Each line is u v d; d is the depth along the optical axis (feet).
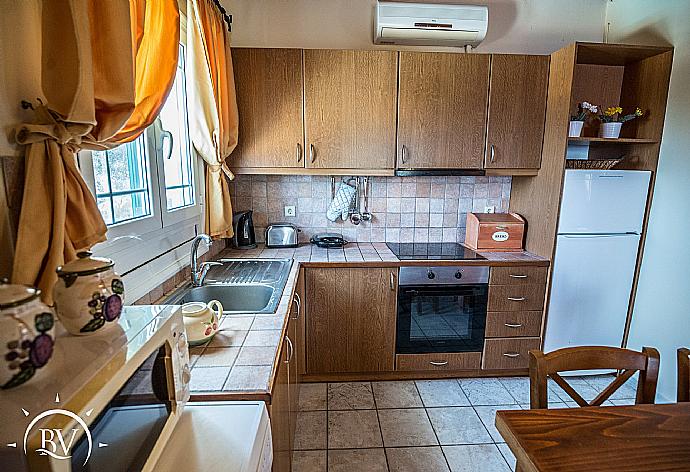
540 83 7.77
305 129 7.74
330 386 7.96
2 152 2.50
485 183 9.21
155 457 2.29
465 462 5.91
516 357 8.16
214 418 2.81
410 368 8.09
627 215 7.72
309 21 8.27
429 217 9.29
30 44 2.66
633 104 8.23
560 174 7.41
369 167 7.95
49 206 2.63
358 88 7.63
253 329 4.23
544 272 7.80
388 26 7.79
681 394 3.99
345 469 5.75
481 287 7.79
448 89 7.70
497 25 8.57
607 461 2.85
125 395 2.06
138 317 2.58
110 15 2.81
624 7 8.28
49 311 1.86
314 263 7.53
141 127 3.68
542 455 2.91
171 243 5.61
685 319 7.11
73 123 2.64
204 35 5.72
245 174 8.38
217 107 6.23
